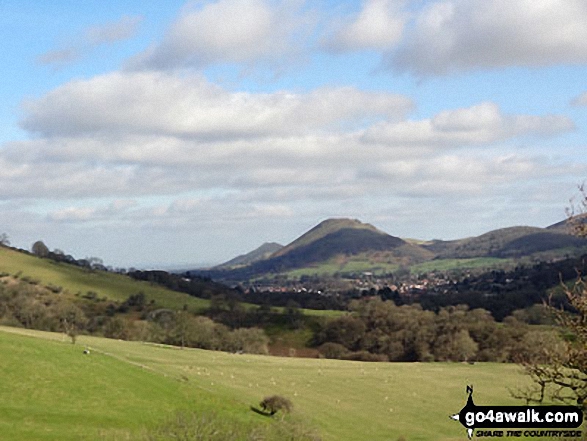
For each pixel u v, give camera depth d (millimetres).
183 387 73438
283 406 69438
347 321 173375
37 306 163000
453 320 157250
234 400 72375
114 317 172000
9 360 66812
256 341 155750
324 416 73938
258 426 48719
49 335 110250
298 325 187000
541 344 19797
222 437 42000
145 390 68062
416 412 78688
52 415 53188
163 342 148625
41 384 62406
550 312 18297
